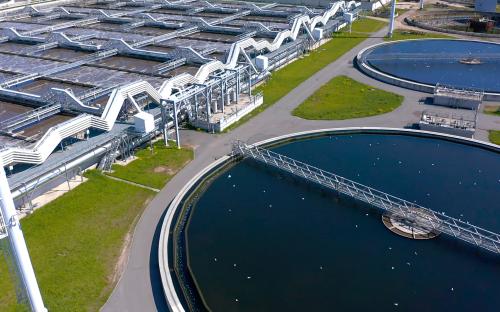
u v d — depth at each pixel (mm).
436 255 32375
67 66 61938
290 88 64938
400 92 63438
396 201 38250
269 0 119188
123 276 31141
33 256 32844
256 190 40812
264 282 30469
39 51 71438
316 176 41438
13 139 43094
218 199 39594
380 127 51312
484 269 31125
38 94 53344
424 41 89938
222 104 54531
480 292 29328
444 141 48688
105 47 69312
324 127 52500
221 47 70375
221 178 42719
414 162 44500
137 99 50750
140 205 38844
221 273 31328
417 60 77125
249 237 34844
